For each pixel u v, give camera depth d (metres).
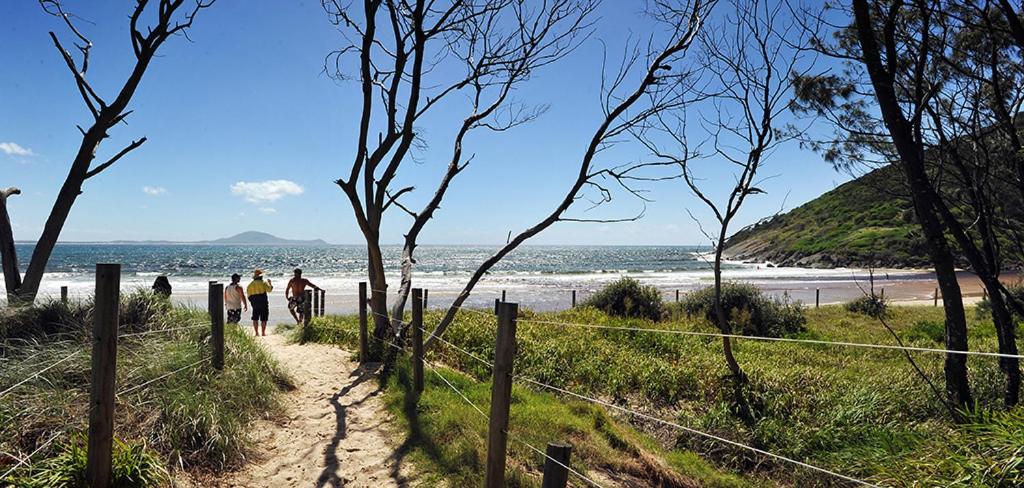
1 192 8.38
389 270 64.88
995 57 6.88
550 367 9.44
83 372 5.29
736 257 99.44
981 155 8.05
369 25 7.89
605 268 81.44
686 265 88.88
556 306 29.84
